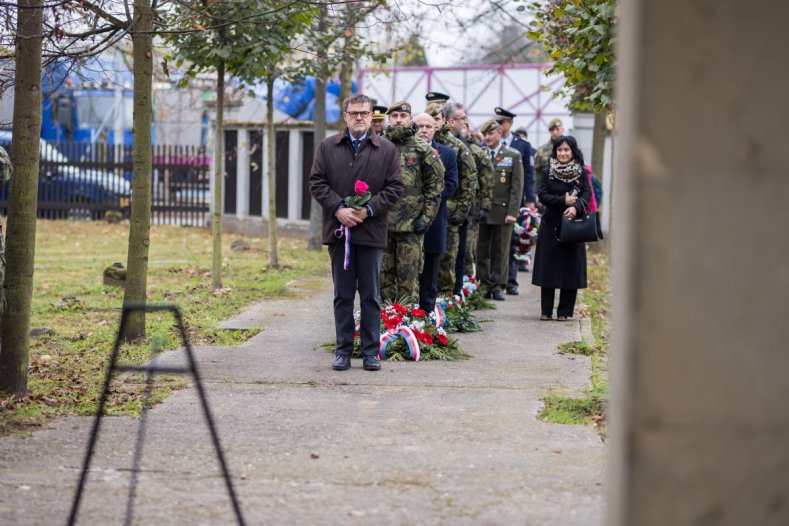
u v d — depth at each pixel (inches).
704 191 139.0
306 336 413.7
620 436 143.3
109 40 402.6
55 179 1099.3
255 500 209.2
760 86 137.9
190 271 633.0
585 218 445.4
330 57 584.7
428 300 410.6
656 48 137.9
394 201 342.0
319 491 215.2
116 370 193.6
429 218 375.2
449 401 297.7
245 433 260.7
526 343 401.4
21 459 235.8
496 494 213.9
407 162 372.8
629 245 139.9
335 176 342.6
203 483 219.9
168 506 205.3
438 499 210.5
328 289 565.3
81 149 1139.9
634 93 138.8
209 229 1010.7
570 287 456.4
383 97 1100.5
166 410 284.2
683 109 138.3
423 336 366.3
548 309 463.5
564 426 269.9
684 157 138.8
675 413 140.9
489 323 454.6
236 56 526.6
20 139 289.9
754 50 137.6
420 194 375.6
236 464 233.9
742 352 140.3
